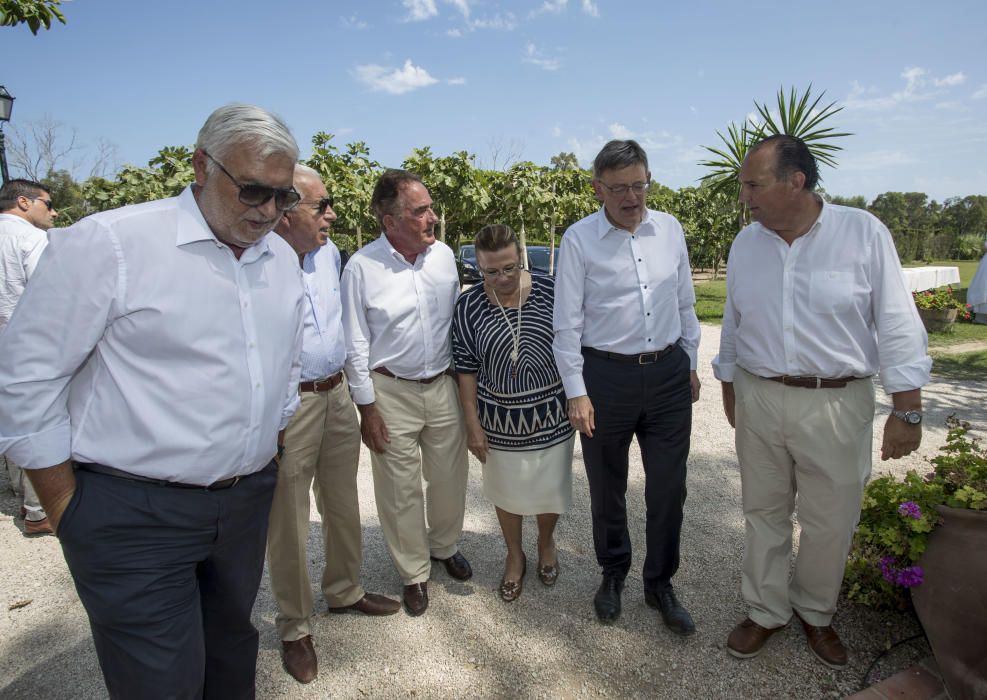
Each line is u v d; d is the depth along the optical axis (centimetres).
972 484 259
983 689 197
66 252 133
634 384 241
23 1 388
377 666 238
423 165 1062
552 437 257
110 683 152
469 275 1204
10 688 228
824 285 208
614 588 268
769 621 236
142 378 143
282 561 223
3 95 683
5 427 134
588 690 223
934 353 784
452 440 276
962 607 212
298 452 217
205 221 146
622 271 237
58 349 135
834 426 214
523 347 250
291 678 231
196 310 144
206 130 138
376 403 258
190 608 153
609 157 220
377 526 354
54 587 296
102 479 143
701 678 228
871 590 254
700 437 501
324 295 224
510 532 277
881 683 217
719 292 1603
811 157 202
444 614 269
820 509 221
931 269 1298
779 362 219
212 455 150
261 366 158
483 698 221
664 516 252
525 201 1169
